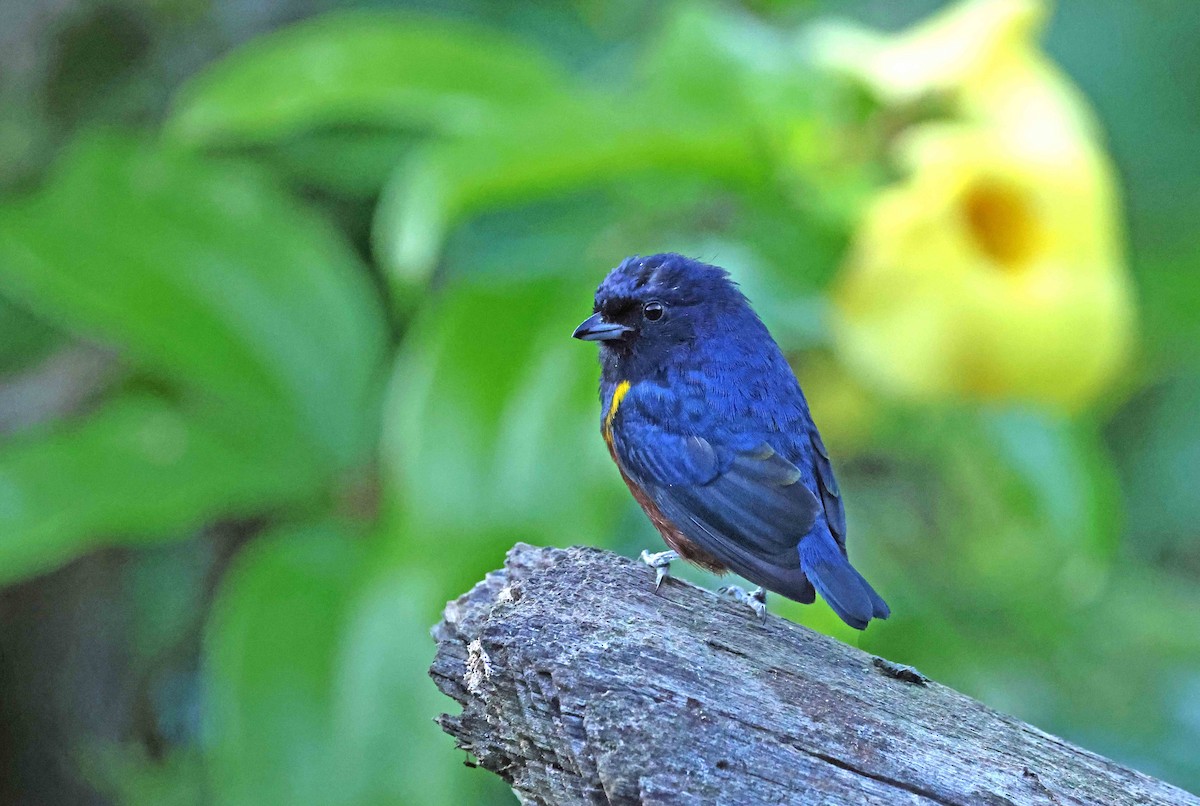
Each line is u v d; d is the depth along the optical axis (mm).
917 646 11367
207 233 11172
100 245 10891
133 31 13289
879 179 11039
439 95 10375
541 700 6211
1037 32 11570
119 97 13336
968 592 12727
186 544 13461
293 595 10461
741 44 10602
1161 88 15234
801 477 9070
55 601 13422
